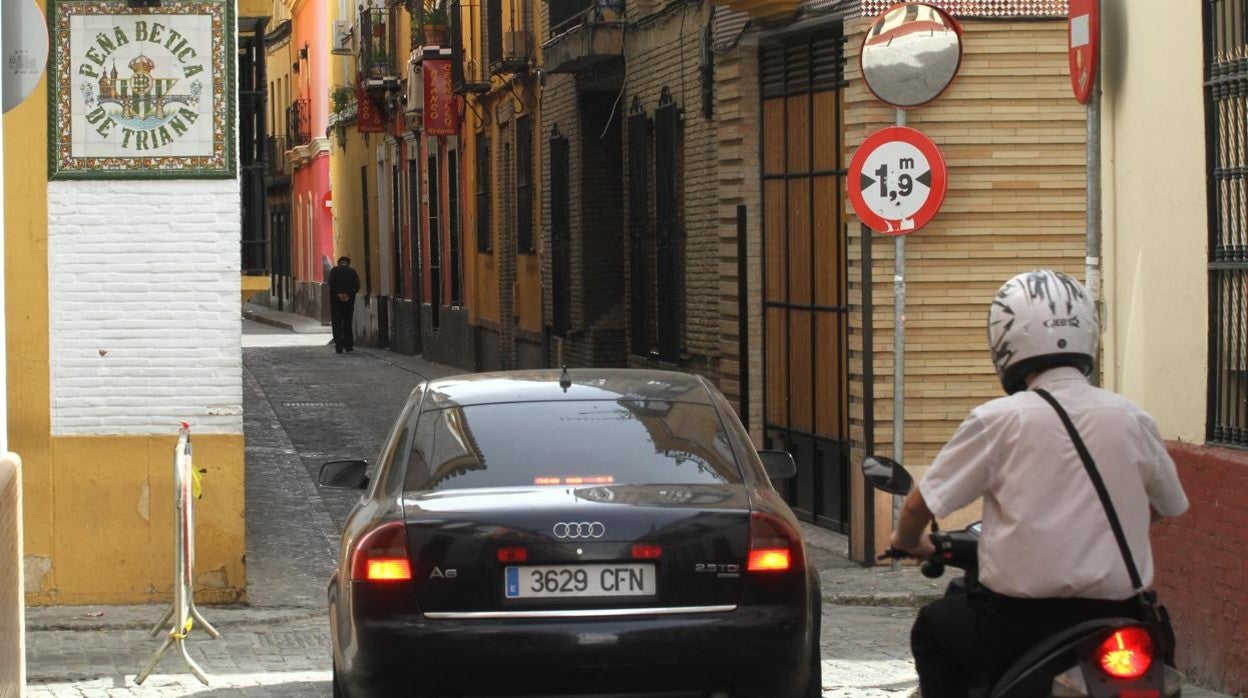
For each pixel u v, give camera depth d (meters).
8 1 12.78
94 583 17.00
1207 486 12.68
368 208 68.12
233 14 17.02
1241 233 12.35
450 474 10.69
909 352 19.36
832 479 21.48
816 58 21.52
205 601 17.14
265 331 77.31
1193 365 13.12
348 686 10.26
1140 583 6.85
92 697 13.06
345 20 73.50
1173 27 13.36
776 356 22.94
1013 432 6.96
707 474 10.77
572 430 11.05
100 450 17.00
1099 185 15.09
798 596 10.20
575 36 30.59
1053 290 7.16
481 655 9.87
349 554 10.34
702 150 24.73
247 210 20.23
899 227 18.25
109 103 16.92
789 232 22.44
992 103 19.25
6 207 16.83
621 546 9.99
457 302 51.22
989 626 7.09
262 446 30.84
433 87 50.53
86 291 16.94
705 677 9.97
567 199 36.06
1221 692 12.52
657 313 27.64
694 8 25.00
